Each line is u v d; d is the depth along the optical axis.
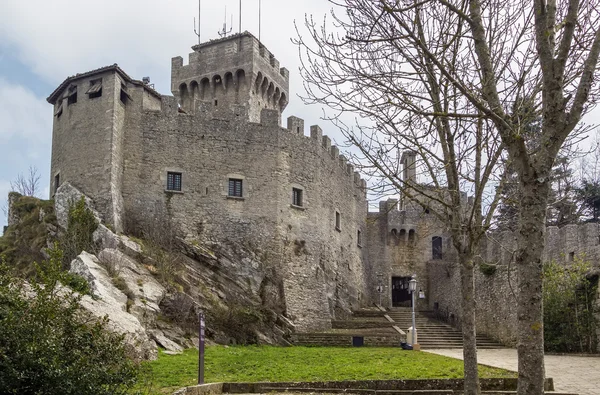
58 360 9.23
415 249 53.28
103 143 31.20
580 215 40.81
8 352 9.11
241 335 28.17
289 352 25.14
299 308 35.12
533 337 7.83
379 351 26.77
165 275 27.28
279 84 51.00
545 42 8.34
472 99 8.50
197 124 34.59
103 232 28.08
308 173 38.69
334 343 30.92
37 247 29.28
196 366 18.75
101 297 21.03
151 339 22.22
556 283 28.11
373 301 51.69
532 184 8.18
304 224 37.62
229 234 33.84
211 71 47.12
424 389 16.38
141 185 32.44
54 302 10.22
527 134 11.11
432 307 50.94
